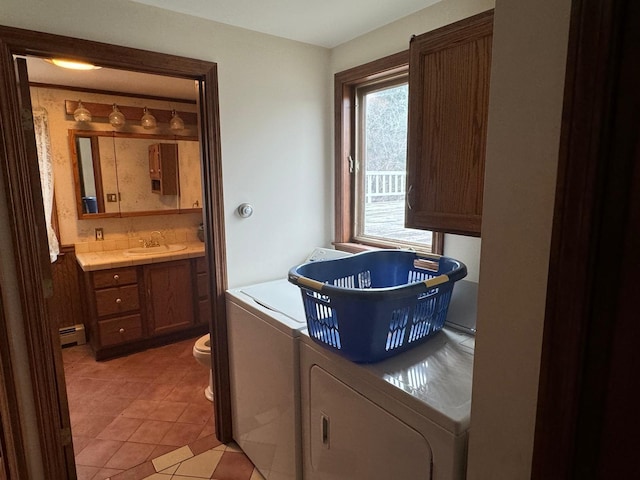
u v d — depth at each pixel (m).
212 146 2.07
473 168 1.36
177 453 2.18
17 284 1.64
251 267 2.29
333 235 2.58
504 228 0.75
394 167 2.26
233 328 2.13
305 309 1.51
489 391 0.82
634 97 0.55
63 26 1.64
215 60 2.03
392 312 1.29
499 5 0.71
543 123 0.67
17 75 1.59
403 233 2.24
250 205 2.24
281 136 2.31
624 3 0.54
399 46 2.02
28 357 1.70
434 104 1.48
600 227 0.60
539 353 0.71
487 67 1.29
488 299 0.80
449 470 1.03
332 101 2.47
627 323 0.59
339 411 1.41
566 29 0.62
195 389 2.83
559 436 0.68
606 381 0.62
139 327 3.36
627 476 0.62
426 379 1.22
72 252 3.43
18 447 1.71
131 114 3.53
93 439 2.29
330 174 2.55
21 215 1.61
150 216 3.76
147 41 1.83
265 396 1.88
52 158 3.22
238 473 2.04
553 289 0.66
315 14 1.95
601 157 0.58
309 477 1.65
